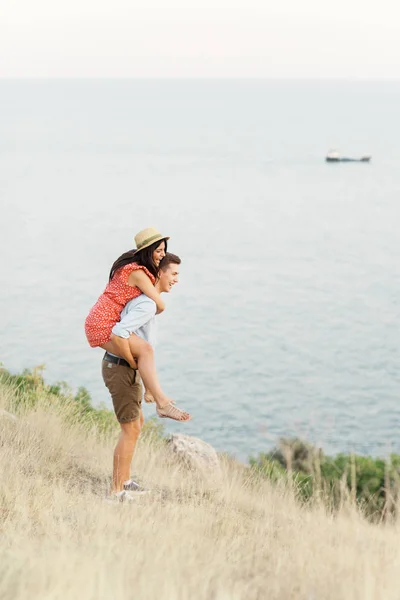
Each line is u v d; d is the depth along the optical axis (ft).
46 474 28.37
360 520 25.12
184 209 630.74
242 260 414.82
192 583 14.98
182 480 30.86
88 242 463.42
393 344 259.60
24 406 40.57
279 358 240.73
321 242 476.95
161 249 25.05
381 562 18.31
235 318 291.17
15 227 518.37
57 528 19.99
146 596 13.76
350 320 292.40
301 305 315.99
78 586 13.61
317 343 259.19
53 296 320.09
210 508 27.02
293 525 24.76
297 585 15.88
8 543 17.10
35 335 257.96
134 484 27.12
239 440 167.84
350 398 204.44
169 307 305.32
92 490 27.68
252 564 18.37
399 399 203.72
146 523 22.15
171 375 220.02
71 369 222.07
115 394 25.54
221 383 214.28
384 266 401.49
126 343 24.45
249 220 572.92
